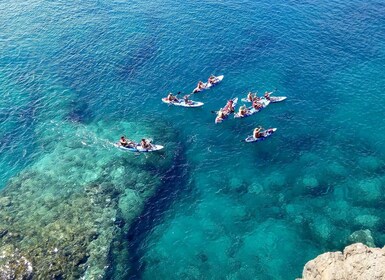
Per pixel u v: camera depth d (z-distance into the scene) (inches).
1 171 1472.7
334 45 2030.0
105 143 1585.9
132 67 1991.9
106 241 1206.3
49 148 1573.6
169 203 1338.6
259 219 1268.5
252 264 1141.1
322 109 1673.2
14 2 2564.0
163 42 2151.8
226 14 2363.4
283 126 1608.0
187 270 1139.3
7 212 1290.6
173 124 1669.5
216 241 1212.5
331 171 1408.7
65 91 1866.4
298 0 2448.3
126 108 1766.7
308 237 1202.6
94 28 2290.8
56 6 2519.7
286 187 1366.9
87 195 1355.8
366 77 1814.7
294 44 2068.2
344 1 2389.3
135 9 2471.7
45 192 1369.3
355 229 1210.6
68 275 1103.0
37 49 2129.7
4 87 1879.9
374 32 2096.5
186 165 1476.4
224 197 1349.7
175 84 1873.8
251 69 1929.1
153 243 1214.3
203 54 2047.2
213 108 1731.1
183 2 2524.6
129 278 1122.0
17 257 1137.4
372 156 1455.5
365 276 847.7
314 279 975.0
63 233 1214.3
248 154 1502.2
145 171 1455.5
